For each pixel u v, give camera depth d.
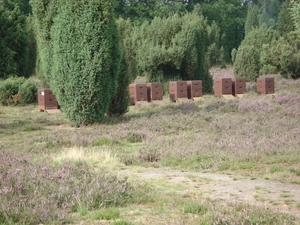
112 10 19.61
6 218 6.00
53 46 20.22
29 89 29.50
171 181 9.27
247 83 36.94
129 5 83.94
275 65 40.16
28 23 39.53
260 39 52.97
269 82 29.70
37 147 13.84
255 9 78.06
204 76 33.41
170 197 7.79
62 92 19.44
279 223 5.75
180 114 20.75
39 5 21.20
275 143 12.68
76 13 19.05
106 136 15.55
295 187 8.47
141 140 15.39
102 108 19.53
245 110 21.59
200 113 21.08
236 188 8.49
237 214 6.11
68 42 19.05
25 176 8.21
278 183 8.85
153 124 18.19
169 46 33.38
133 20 79.69
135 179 9.38
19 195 6.95
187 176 9.68
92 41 18.92
